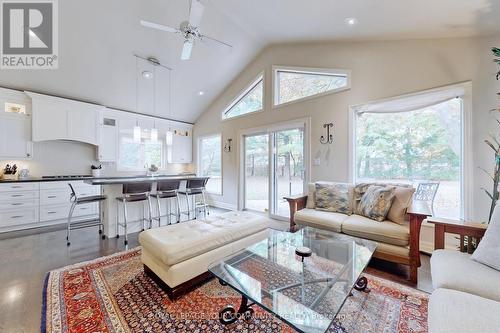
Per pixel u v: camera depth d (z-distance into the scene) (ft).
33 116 13.29
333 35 11.02
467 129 8.45
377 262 8.30
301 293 4.92
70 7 10.36
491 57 8.08
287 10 9.63
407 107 9.79
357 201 9.62
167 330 4.95
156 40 12.91
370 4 7.69
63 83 13.70
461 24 7.77
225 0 10.37
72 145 15.92
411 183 10.00
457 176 8.95
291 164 14.39
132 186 11.18
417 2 7.02
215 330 4.97
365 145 11.27
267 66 15.52
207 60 15.37
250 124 16.71
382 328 5.00
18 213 12.44
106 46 12.44
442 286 4.15
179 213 14.03
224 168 18.94
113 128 16.99
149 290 6.39
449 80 8.85
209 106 20.52
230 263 6.14
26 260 8.41
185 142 21.83
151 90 16.62
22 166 13.96
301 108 13.55
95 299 5.98
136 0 10.64
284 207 14.78
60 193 13.87
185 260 6.19
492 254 4.61
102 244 10.16
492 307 3.38
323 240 7.50
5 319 5.24
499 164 6.95
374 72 10.73
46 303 5.77
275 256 6.61
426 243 9.19
